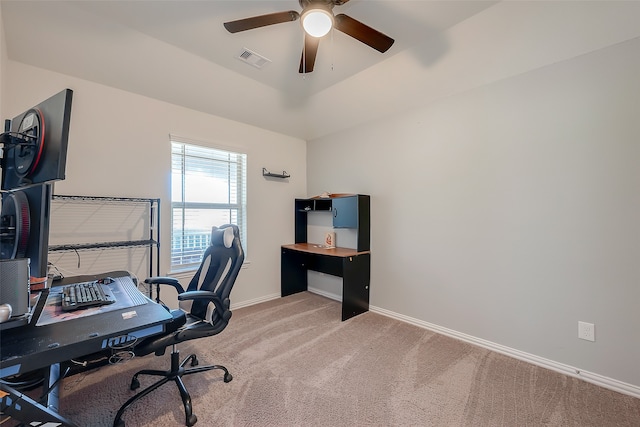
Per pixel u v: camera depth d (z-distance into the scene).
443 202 2.58
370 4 1.71
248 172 3.41
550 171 1.99
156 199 2.55
